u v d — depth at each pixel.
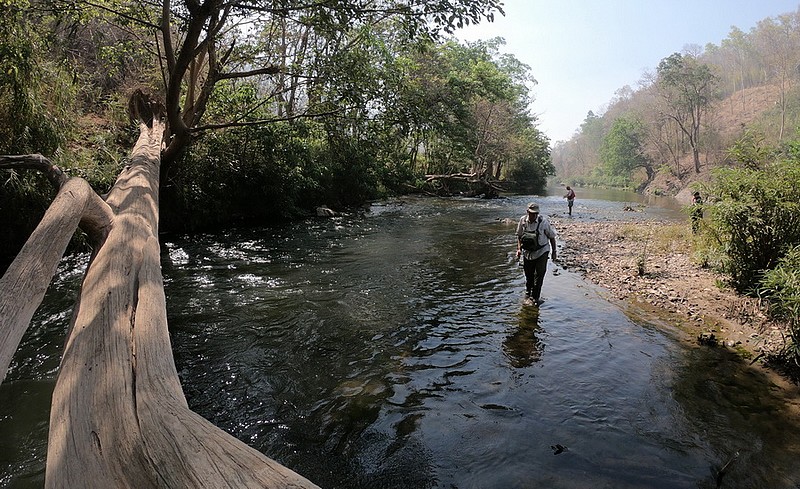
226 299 6.81
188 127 9.03
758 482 3.01
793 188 6.46
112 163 10.03
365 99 9.30
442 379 4.49
